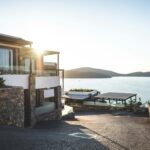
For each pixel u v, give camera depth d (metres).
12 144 10.19
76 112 34.81
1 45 20.55
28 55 22.98
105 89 131.00
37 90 23.97
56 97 23.09
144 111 32.91
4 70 16.94
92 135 14.76
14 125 14.56
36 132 13.98
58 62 25.89
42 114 20.30
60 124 19.25
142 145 12.65
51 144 11.09
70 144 11.50
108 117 27.56
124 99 37.53
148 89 132.62
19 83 16.75
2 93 13.47
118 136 14.83
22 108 15.50
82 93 45.81
